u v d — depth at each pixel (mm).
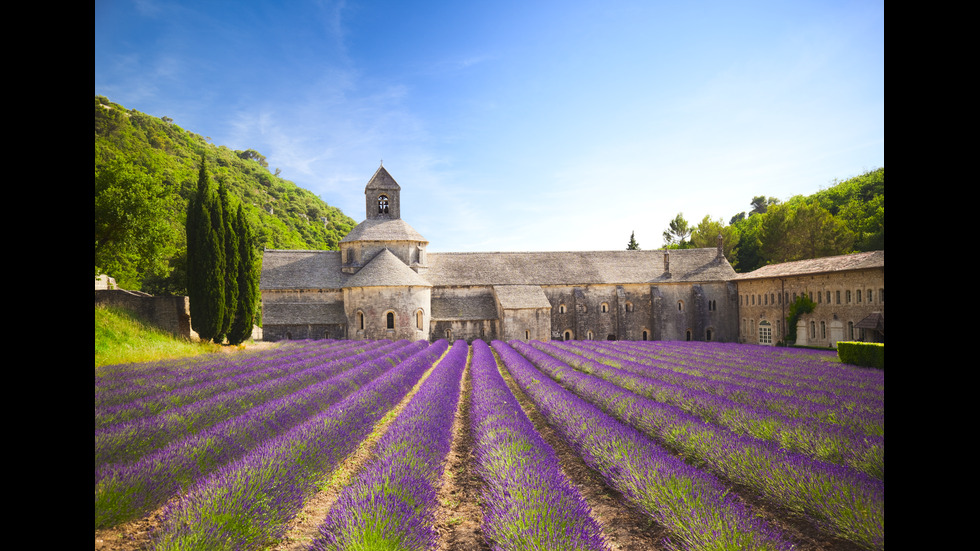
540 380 17969
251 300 35625
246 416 10750
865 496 6184
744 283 46562
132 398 13773
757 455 8055
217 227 31562
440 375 18531
